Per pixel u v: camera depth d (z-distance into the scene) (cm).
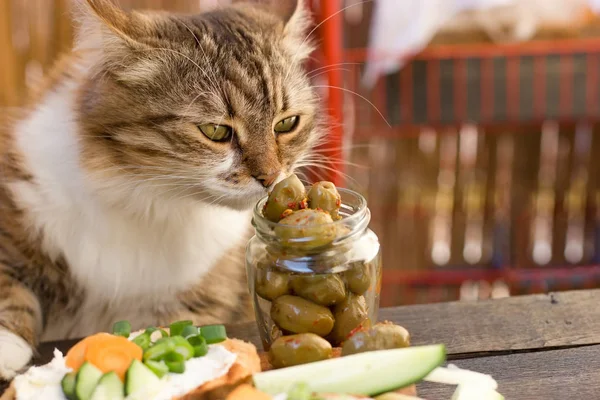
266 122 78
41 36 116
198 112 76
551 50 127
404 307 74
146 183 78
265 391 58
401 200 147
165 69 76
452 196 148
